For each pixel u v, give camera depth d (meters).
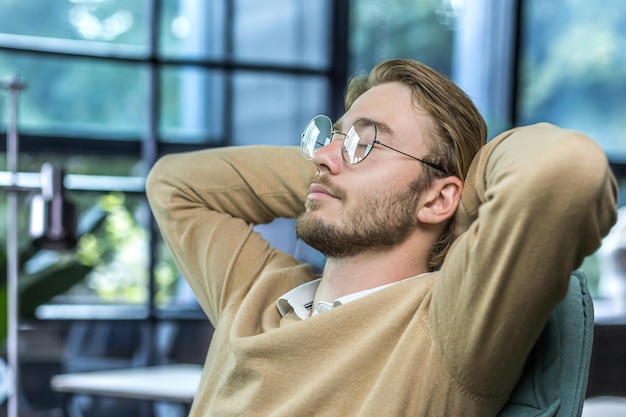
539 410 1.33
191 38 6.13
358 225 1.47
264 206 1.75
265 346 1.41
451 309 1.26
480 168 1.37
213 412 1.47
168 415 4.50
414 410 1.30
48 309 5.54
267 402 1.40
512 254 1.16
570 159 1.11
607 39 6.62
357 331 1.38
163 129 6.07
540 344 1.37
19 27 5.77
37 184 2.70
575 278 1.42
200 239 1.71
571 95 6.63
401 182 1.47
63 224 2.63
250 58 6.26
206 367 1.58
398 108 1.50
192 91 6.13
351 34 6.40
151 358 5.77
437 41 6.50
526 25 6.55
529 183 1.13
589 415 2.51
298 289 1.55
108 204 5.87
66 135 5.84
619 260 5.64
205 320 5.89
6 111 5.71
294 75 6.34
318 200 1.49
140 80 6.01
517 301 1.17
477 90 6.53
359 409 1.34
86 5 5.88
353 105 1.55
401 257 1.49
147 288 5.84
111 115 5.94
